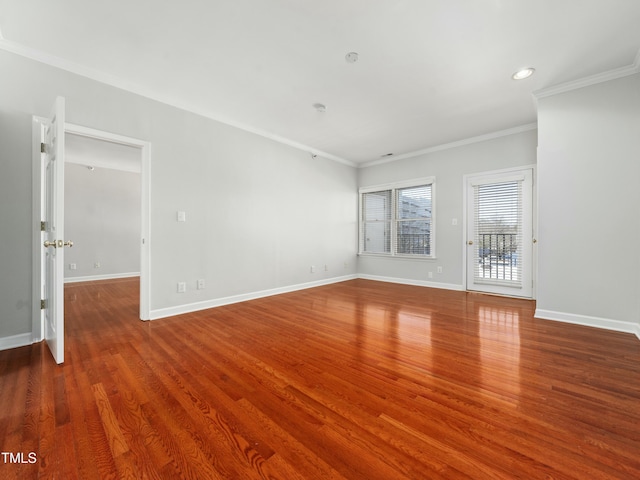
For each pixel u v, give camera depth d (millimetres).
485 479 1119
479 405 1618
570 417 1504
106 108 2865
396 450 1281
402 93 3193
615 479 1113
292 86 3043
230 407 1601
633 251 2758
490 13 2035
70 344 2496
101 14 2043
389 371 2021
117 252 6262
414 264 5391
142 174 3145
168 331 2834
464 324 3051
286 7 1977
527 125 4102
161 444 1312
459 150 4797
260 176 4320
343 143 4914
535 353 2309
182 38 2303
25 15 2041
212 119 3715
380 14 2039
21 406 1591
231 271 3961
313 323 3098
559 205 3092
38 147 2502
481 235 4609
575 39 2318
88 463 1201
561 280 3109
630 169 2752
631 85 2727
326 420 1492
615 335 2691
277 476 1141
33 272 2502
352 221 6164
